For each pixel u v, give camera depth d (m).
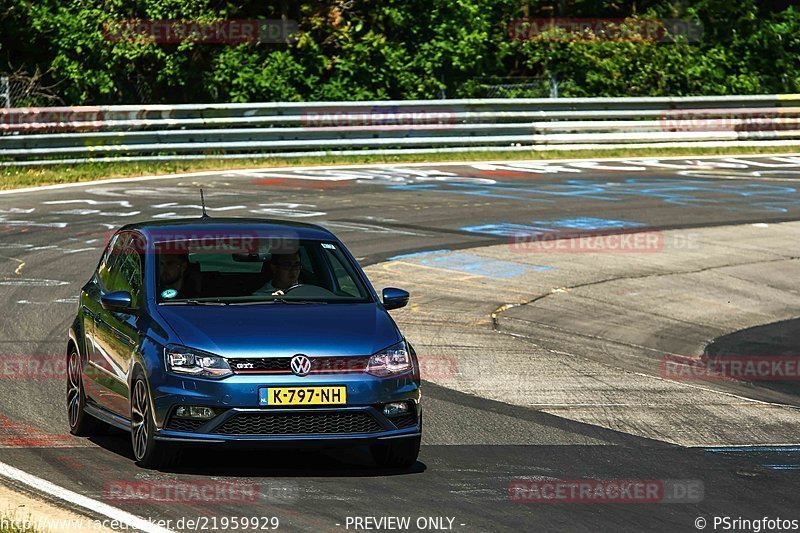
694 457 33.31
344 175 97.44
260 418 27.80
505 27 135.00
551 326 54.91
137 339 29.67
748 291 64.31
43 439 32.62
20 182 88.75
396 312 55.38
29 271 59.88
